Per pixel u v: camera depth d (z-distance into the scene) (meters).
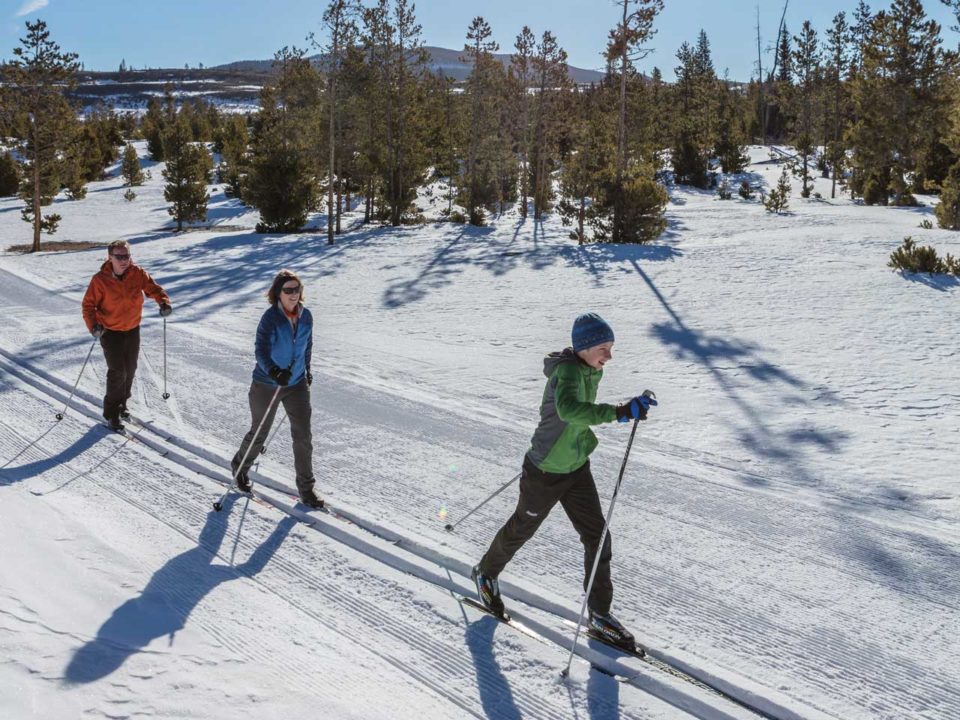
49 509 5.19
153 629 3.75
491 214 44.62
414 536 5.02
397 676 3.55
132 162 56.00
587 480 3.91
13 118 31.88
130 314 7.13
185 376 9.37
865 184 40.50
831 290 15.08
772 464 6.63
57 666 3.27
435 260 21.89
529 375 9.87
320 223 38.06
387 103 36.94
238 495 5.68
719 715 3.32
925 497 5.89
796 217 30.38
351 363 10.43
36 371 9.29
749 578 4.59
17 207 46.25
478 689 3.47
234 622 3.92
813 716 3.29
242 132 64.81
